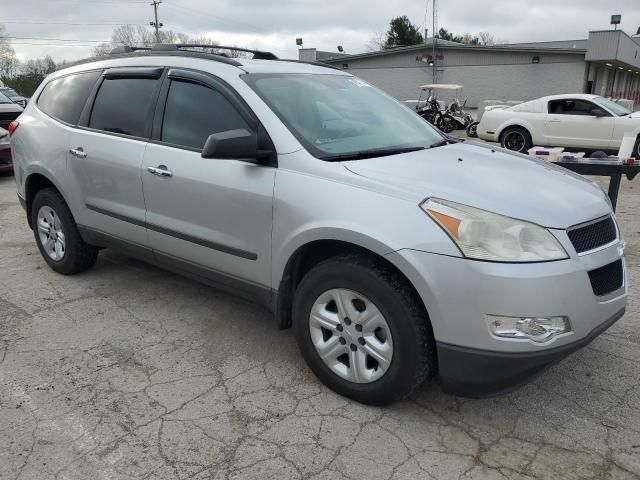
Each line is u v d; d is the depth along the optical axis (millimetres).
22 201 4953
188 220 3494
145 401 2994
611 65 36500
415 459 2562
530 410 2932
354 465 2521
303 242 2885
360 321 2805
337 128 3359
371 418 2854
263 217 3070
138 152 3742
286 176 2994
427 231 2521
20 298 4320
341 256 2846
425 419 2852
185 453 2594
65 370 3291
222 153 2889
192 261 3592
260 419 2846
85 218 4277
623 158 5348
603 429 2773
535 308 2416
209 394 3064
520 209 2580
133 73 3977
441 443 2672
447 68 35000
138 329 3818
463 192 2660
